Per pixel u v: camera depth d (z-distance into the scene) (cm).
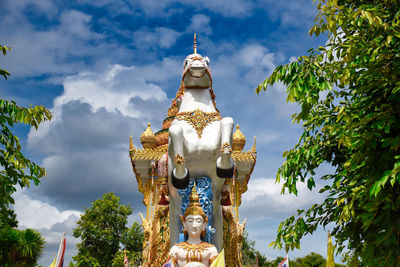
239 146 1103
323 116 796
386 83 599
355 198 618
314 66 669
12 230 1575
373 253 604
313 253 2697
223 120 722
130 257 2728
